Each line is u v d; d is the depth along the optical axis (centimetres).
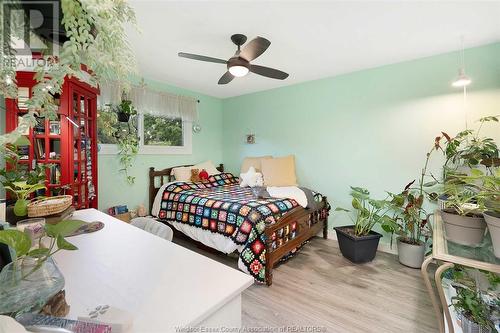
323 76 324
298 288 209
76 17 61
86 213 175
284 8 173
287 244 237
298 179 362
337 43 228
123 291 74
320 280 223
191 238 272
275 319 171
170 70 301
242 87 378
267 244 207
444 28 200
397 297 197
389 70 282
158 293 73
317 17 184
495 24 194
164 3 166
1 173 147
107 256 100
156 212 311
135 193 327
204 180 367
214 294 73
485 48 230
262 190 296
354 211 315
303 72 308
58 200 150
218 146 450
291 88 364
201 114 416
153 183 342
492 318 120
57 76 67
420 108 265
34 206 135
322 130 337
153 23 192
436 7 171
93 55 66
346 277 229
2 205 125
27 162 187
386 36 214
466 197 122
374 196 298
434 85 256
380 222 261
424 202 263
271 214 228
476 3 166
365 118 301
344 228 287
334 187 330
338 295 200
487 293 135
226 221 234
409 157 273
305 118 352
